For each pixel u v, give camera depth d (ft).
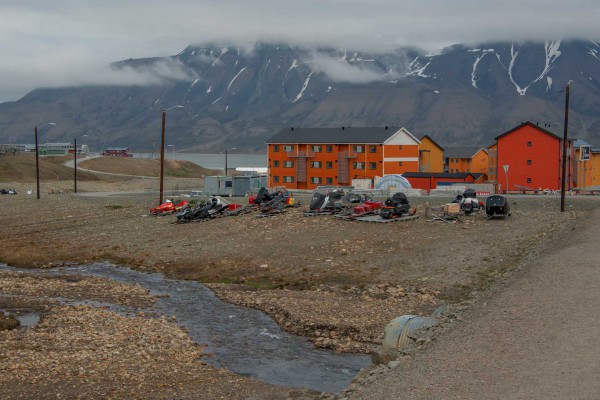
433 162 468.34
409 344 71.77
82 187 480.64
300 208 225.15
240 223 203.31
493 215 186.39
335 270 140.46
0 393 69.36
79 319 103.19
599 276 88.07
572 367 53.78
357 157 384.47
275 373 81.05
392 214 190.08
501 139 336.49
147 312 112.37
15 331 96.27
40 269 161.38
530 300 78.13
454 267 134.31
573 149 348.79
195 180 632.38
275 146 408.87
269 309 112.06
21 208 286.05
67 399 68.28
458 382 53.52
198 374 78.69
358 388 59.41
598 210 190.80
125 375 76.43
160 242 187.93
